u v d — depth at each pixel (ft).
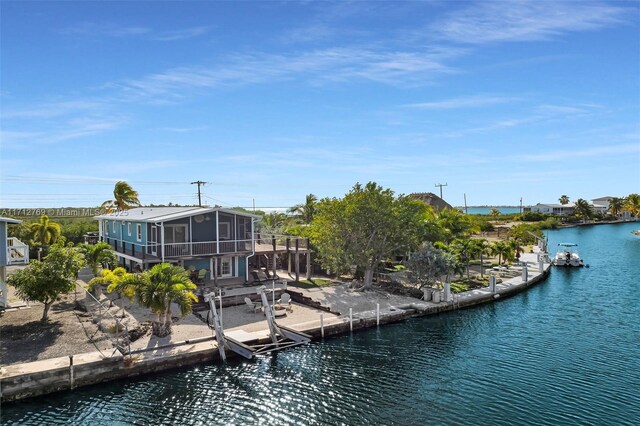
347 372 67.41
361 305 101.30
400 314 96.17
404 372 67.41
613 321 94.48
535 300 114.62
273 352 75.61
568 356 73.56
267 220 213.05
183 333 78.23
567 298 116.88
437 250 111.55
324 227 121.60
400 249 119.44
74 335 74.08
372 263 119.14
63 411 55.62
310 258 136.26
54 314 86.69
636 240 284.61
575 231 365.40
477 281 131.44
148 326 80.59
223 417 54.34
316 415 54.65
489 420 53.21
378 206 114.73
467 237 164.25
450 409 55.88
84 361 62.80
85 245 112.37
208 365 69.72
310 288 116.57
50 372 59.72
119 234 138.41
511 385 62.54
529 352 75.77
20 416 54.39
